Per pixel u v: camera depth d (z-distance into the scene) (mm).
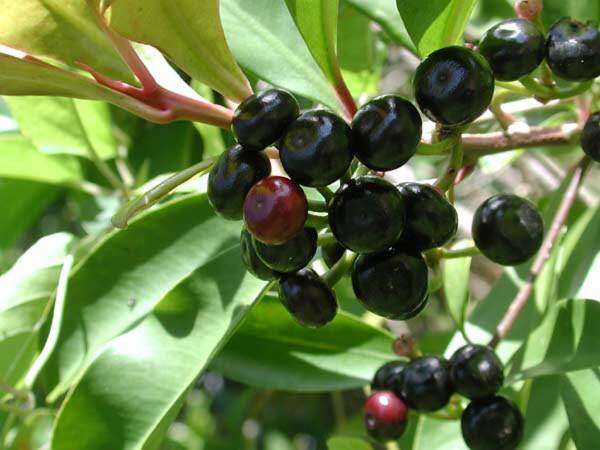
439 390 106
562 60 94
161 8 81
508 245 93
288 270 85
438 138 89
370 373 132
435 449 125
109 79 87
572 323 108
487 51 93
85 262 123
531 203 95
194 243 122
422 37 93
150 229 122
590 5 126
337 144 76
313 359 133
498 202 94
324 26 90
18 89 85
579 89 98
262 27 111
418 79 82
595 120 104
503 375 104
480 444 103
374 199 78
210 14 83
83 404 102
